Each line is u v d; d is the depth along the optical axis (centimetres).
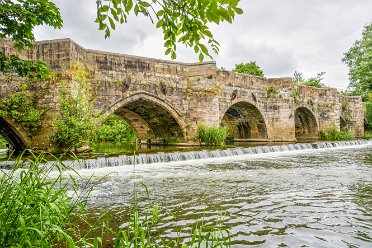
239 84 2870
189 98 2473
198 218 679
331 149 2509
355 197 852
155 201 820
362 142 3155
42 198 330
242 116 3300
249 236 575
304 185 1018
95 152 1780
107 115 1998
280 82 3186
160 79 2292
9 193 330
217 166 1491
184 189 969
